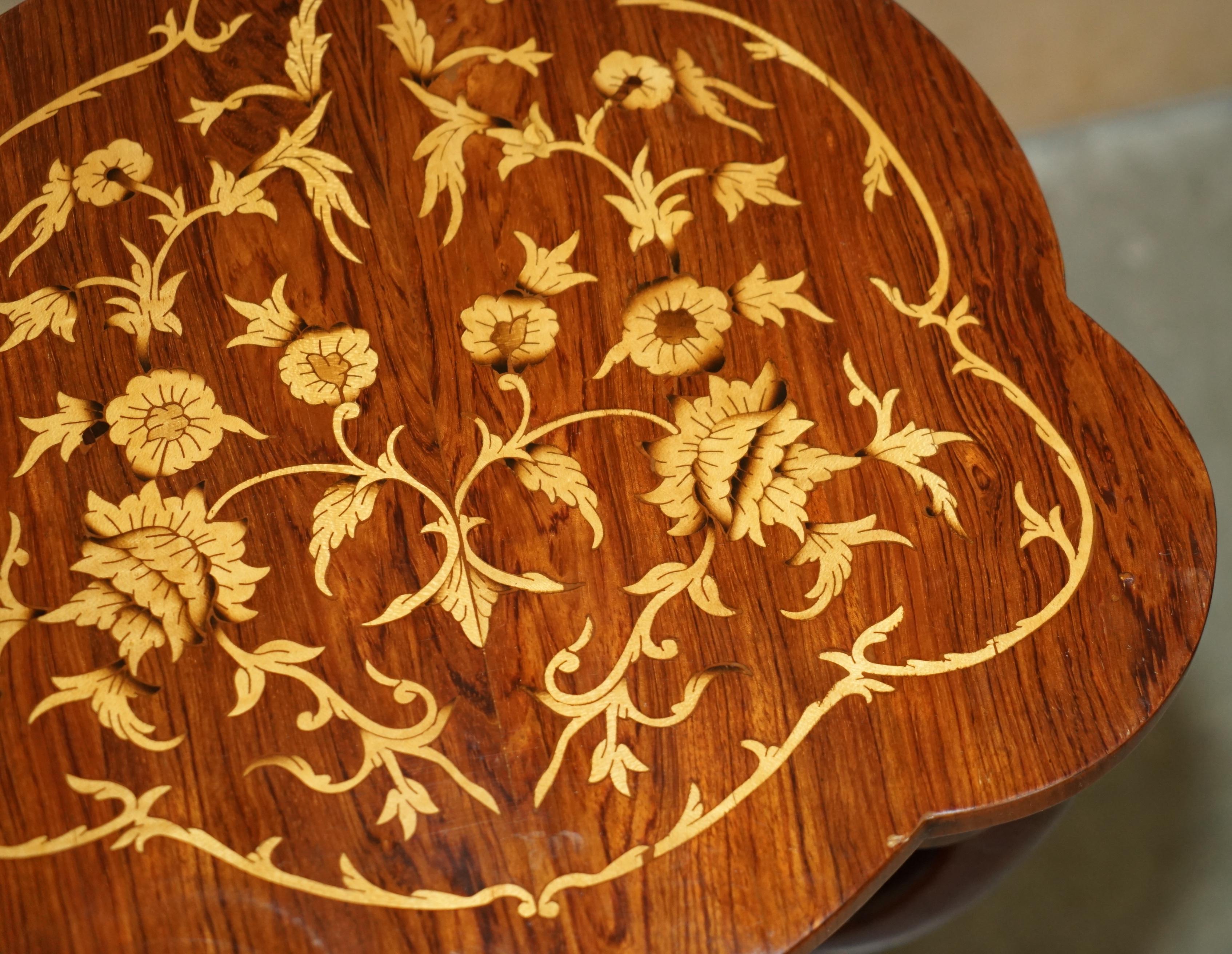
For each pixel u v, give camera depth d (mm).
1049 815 980
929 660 926
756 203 1008
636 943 878
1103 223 1552
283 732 903
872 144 1022
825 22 1045
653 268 994
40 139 992
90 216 980
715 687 919
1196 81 1593
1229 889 1279
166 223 982
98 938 869
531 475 953
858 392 976
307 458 949
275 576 929
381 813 894
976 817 905
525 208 1000
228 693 907
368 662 917
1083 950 1264
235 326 968
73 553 927
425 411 961
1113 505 956
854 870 890
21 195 984
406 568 934
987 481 960
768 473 958
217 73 1009
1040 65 1524
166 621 917
